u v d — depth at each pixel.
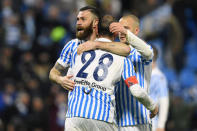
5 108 38.47
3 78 42.28
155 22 50.12
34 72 43.22
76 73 18.73
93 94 18.25
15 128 37.81
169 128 39.28
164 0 52.81
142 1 53.75
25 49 46.88
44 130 39.09
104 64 18.53
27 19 49.38
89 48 18.80
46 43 48.84
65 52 19.59
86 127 18.14
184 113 39.72
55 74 19.61
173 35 49.81
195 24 53.34
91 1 52.22
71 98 18.61
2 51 44.78
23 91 40.47
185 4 52.78
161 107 25.80
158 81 25.86
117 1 54.75
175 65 49.19
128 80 18.67
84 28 19.25
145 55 19.56
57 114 39.94
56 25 50.00
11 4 50.38
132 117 20.17
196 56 50.91
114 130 18.47
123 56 18.86
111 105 18.38
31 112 39.03
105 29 19.23
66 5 51.69
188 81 48.41
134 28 21.03
